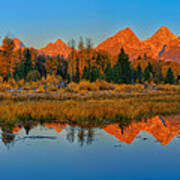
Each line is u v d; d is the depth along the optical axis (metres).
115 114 19.20
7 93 39.09
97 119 18.08
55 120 18.17
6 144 11.93
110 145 11.76
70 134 14.03
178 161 9.56
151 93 49.16
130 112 20.00
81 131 14.90
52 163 9.34
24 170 8.57
